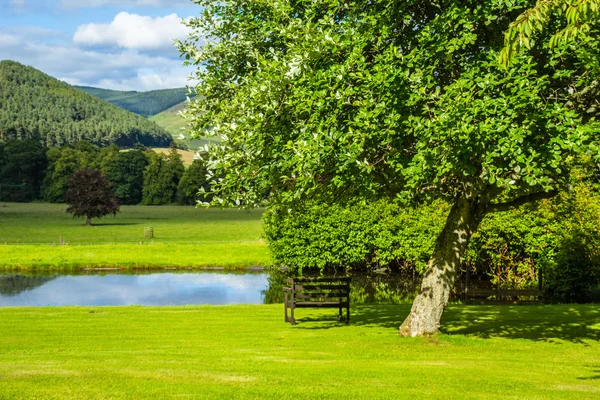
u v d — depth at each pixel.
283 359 11.67
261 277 37.22
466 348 13.19
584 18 8.98
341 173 12.41
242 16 15.03
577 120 10.95
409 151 12.52
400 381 9.73
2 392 8.53
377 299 28.34
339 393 8.80
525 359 12.12
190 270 40.62
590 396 8.86
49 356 11.91
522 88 11.14
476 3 12.30
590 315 18.91
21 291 31.12
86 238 61.53
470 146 10.86
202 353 12.38
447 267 14.33
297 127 12.45
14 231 69.38
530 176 10.67
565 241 28.36
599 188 29.36
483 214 14.51
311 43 12.38
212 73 15.44
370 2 13.48
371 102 11.64
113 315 18.81
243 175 12.62
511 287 29.80
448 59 11.96
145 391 8.73
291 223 38.03
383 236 37.03
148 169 152.25
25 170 150.62
